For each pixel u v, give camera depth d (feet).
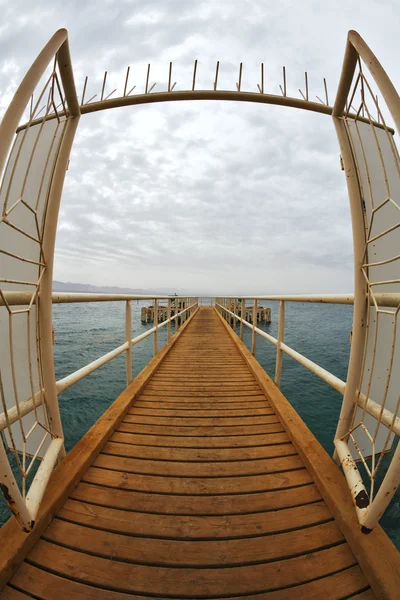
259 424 7.81
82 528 4.26
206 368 13.65
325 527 4.33
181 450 6.44
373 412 4.04
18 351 5.06
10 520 4.04
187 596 3.43
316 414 17.83
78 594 3.42
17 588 3.46
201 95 8.25
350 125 4.52
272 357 34.17
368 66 3.28
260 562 3.81
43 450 5.41
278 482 5.33
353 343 4.57
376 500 3.47
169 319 19.72
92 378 27.04
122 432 7.26
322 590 3.48
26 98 3.04
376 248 4.69
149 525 4.35
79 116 4.74
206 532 4.23
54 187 4.49
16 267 4.76
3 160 2.87
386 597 3.18
